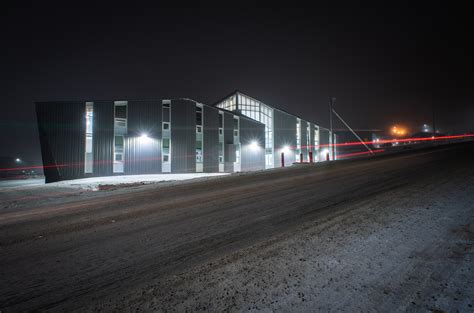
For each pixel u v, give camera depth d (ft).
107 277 8.80
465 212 12.85
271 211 16.06
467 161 33.14
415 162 36.19
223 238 11.93
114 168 74.13
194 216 16.06
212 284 7.91
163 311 6.66
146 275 8.79
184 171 79.20
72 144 72.08
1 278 9.00
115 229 14.25
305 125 144.66
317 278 7.85
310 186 23.75
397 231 11.05
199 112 85.81
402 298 6.64
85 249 11.47
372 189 20.12
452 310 6.07
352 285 7.38
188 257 10.07
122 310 6.83
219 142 92.73
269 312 6.40
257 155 109.40
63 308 7.08
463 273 7.54
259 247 10.55
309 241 10.77
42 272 9.37
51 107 72.59
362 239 10.50
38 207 22.50
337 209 15.28
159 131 78.23
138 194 26.00
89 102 74.23
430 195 16.71
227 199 20.57
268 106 123.75
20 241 12.91
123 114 76.43
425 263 8.27
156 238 12.48
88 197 26.66
